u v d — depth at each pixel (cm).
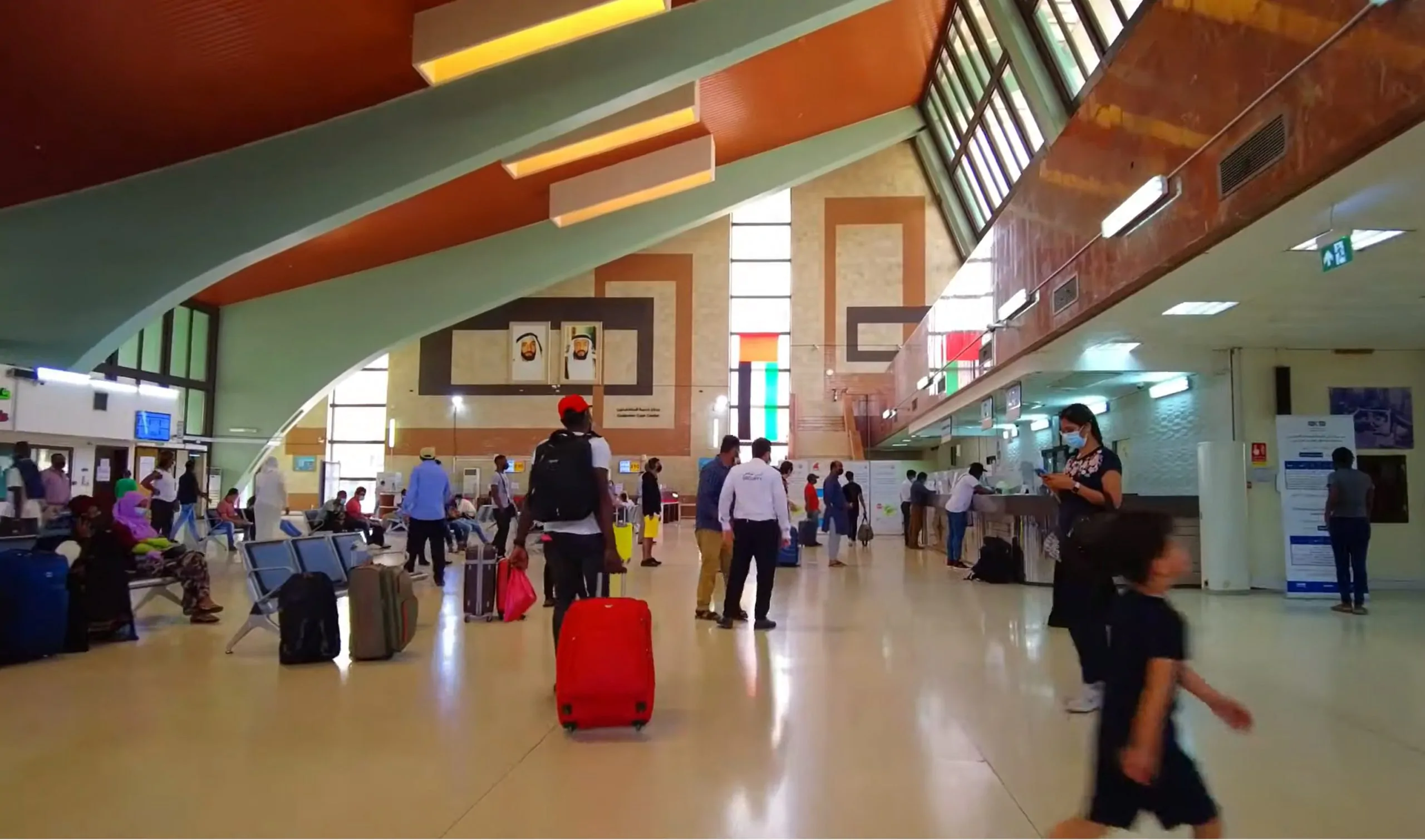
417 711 436
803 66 1898
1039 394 1277
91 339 1362
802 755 360
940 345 1680
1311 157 496
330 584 577
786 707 440
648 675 395
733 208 2391
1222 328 886
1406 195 517
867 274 2938
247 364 2227
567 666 392
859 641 632
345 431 3194
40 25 1003
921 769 341
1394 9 429
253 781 328
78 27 1021
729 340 2995
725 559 810
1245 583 930
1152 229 698
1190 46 640
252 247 1351
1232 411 979
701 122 2005
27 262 1368
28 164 1281
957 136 2273
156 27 1055
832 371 2914
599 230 2302
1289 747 370
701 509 764
